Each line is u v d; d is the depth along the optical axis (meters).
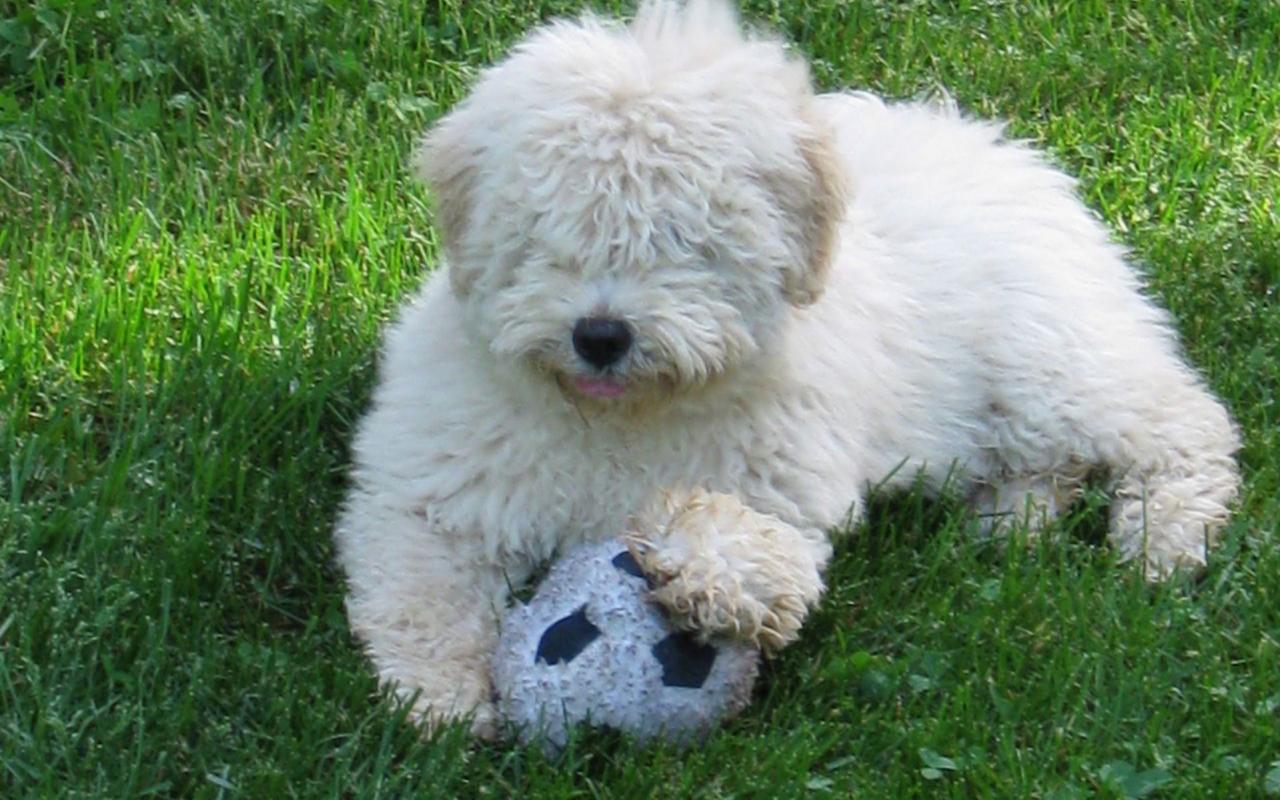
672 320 1.76
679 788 1.75
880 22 2.68
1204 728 1.84
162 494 1.98
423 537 1.90
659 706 1.77
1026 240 2.13
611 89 1.78
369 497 1.94
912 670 1.88
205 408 2.07
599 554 1.79
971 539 2.02
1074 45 2.68
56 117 2.42
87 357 2.14
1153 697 1.86
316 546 1.97
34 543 1.92
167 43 2.52
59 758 1.76
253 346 2.16
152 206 2.35
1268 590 1.97
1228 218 2.42
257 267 2.26
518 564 1.92
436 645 1.85
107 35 2.53
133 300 2.20
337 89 2.52
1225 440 2.12
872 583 1.96
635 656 1.76
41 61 2.47
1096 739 1.83
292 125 2.46
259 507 1.99
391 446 1.93
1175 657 1.91
